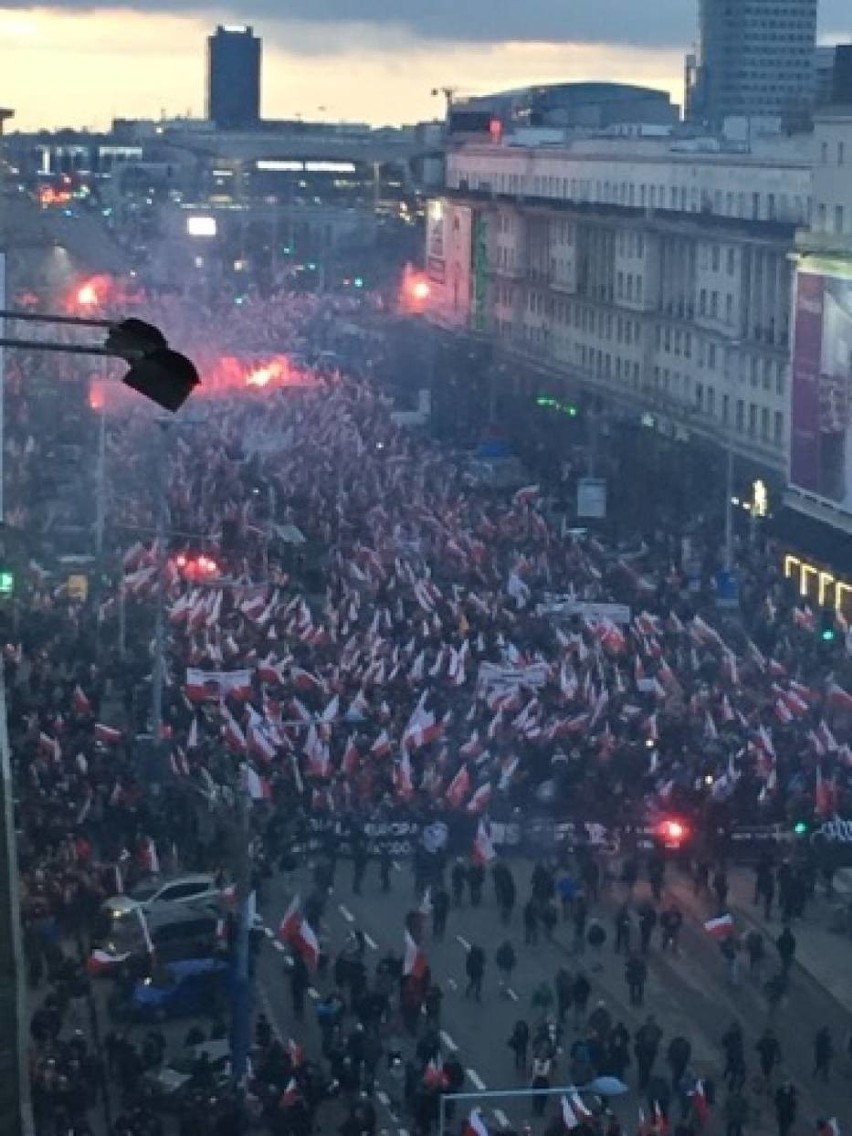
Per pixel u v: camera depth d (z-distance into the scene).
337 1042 61.91
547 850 80.06
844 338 132.00
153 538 116.31
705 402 173.50
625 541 136.88
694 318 177.12
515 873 80.44
